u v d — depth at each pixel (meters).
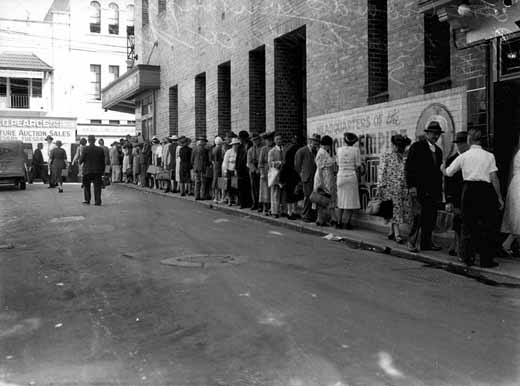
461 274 7.31
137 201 17.09
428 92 9.68
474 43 8.57
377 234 10.35
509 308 5.63
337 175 11.00
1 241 9.87
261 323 5.06
